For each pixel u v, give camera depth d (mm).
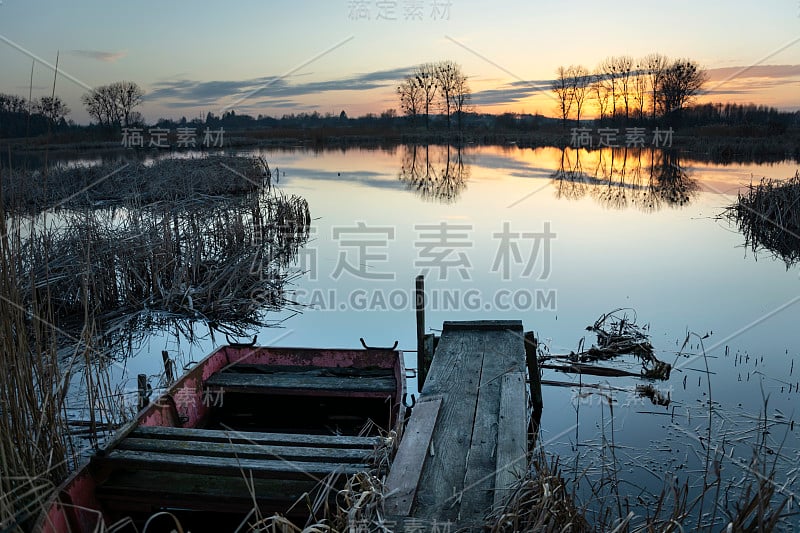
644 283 8930
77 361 5012
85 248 8031
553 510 2988
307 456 3707
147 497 3672
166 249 8773
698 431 4742
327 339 7297
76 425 4738
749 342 6613
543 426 4945
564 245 11430
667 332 6988
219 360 5609
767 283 8906
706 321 7316
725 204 15570
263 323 7934
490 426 3906
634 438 4664
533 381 5273
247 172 18797
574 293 8539
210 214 10539
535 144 44781
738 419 4906
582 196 17266
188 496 3629
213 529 3805
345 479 3533
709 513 3729
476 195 17625
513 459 3467
